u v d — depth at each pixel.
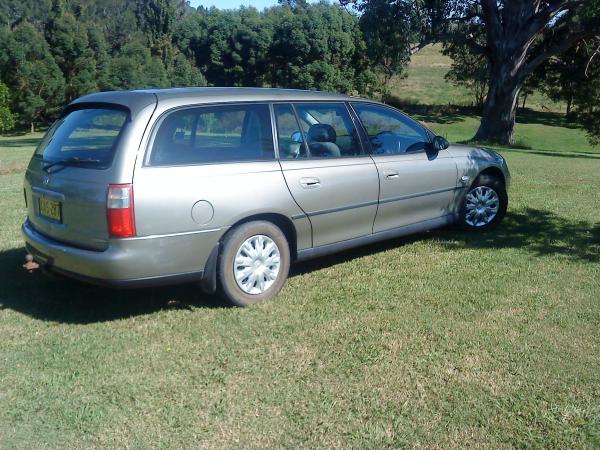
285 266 5.46
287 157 5.52
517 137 45.38
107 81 54.97
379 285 5.69
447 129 50.69
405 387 3.90
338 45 56.69
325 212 5.70
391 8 30.03
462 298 5.34
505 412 3.62
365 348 4.42
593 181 11.42
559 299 5.30
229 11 59.72
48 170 5.16
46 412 3.69
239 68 58.22
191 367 4.20
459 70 53.75
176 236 4.82
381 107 6.54
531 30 30.84
